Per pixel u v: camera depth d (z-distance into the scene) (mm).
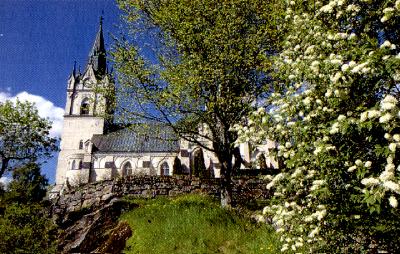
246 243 13055
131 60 18484
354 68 5867
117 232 16422
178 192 22812
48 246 15070
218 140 19391
